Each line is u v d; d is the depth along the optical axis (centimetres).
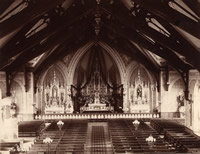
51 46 3178
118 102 4297
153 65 3897
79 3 2664
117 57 4222
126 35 3206
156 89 4109
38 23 2575
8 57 2417
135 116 3888
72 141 2489
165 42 2541
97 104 4231
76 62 4225
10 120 2852
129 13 2645
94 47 4259
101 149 2436
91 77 4353
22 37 2453
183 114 3794
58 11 2598
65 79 4225
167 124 3234
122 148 2259
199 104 3400
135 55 3909
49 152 2189
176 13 2016
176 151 2191
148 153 2058
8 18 2020
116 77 4362
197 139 2578
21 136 2931
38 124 3281
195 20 1956
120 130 2941
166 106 3862
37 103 4041
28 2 2039
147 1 2066
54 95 4203
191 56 2422
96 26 3019
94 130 3306
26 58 3225
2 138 2811
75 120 3762
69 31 3159
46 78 4209
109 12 2669
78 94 4322
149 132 2842
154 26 2741
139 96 4216
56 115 3866
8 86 3369
